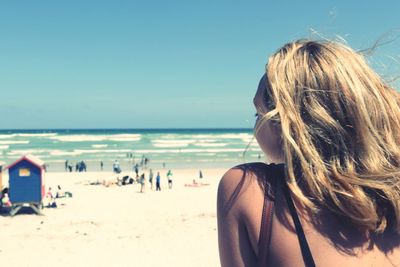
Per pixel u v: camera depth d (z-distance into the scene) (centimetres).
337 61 143
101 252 1416
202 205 2542
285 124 137
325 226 129
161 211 2286
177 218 2038
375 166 131
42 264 1284
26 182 2139
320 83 140
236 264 136
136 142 11075
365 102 136
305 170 131
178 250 1432
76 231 1750
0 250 1446
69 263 1295
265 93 153
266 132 151
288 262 127
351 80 138
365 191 131
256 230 132
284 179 137
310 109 137
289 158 135
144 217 2080
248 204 135
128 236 1645
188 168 5925
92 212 2258
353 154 133
